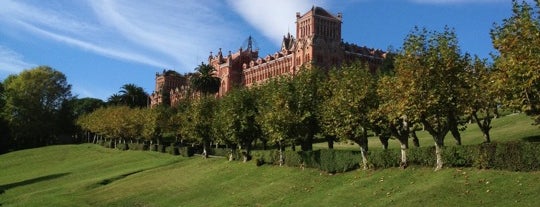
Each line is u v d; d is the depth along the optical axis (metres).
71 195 47.84
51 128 150.88
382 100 35.53
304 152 41.97
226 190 41.03
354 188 31.62
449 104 29.59
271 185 38.66
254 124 50.88
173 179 50.84
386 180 31.36
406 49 30.39
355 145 66.88
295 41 141.12
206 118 64.00
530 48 23.86
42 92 149.88
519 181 24.12
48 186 60.41
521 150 25.45
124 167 72.56
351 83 36.78
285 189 36.53
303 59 135.12
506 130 50.41
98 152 103.31
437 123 30.98
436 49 29.94
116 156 90.56
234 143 55.03
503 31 26.08
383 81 32.44
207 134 64.06
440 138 30.38
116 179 57.91
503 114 64.62
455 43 30.34
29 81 147.50
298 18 145.25
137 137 109.00
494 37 26.64
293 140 43.94
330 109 37.25
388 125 34.16
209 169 52.69
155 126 92.19
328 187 34.31
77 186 54.16
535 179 23.77
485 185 24.95
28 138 152.38
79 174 70.00
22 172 84.25
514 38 24.66
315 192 33.81
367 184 31.70
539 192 22.16
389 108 31.86
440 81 29.61
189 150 74.69
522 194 22.55
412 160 32.34
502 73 25.78
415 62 29.84
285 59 144.75
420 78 29.50
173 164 65.88
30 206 42.78
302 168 41.88
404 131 33.50
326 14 142.38
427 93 29.52
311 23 138.88
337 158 37.66
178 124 88.62
